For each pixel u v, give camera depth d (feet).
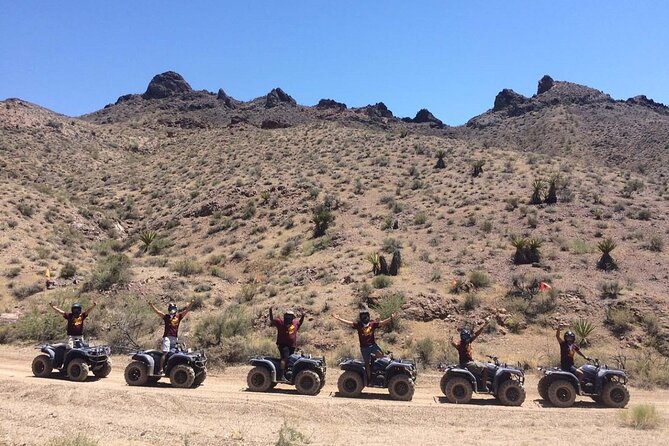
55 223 155.12
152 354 45.85
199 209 171.73
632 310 74.28
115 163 259.19
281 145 257.75
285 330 44.24
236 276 116.47
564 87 464.65
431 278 90.38
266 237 142.82
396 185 174.50
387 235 126.31
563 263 95.20
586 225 117.80
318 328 73.82
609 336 69.97
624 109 419.54
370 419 36.14
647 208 130.62
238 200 172.24
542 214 126.00
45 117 283.79
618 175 175.73
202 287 100.78
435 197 152.76
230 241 143.95
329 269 103.24
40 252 127.34
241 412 36.40
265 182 187.62
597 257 97.71
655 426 35.37
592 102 432.25
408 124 451.53
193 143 291.17
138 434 29.78
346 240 124.88
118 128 322.34
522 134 385.50
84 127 297.12
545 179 160.25
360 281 92.32
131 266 121.49
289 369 43.88
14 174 204.33
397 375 42.75
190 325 74.79
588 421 36.65
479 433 32.94
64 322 74.90
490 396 45.65
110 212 183.62
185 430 31.01
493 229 119.96
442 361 60.39
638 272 90.58
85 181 222.07
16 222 140.05
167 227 167.02
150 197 202.08
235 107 433.48
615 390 42.75
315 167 207.31
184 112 408.67
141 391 40.24
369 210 149.89
